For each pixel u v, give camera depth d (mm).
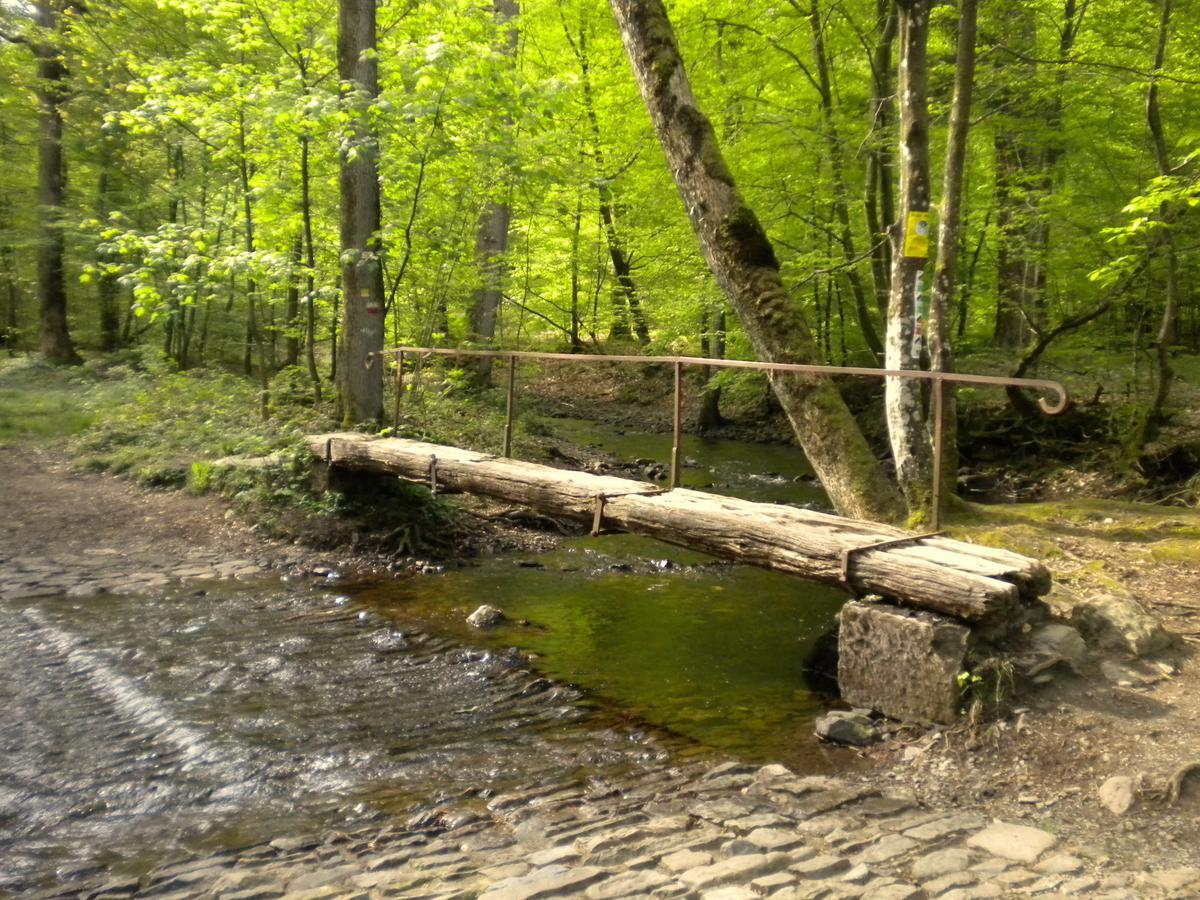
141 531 8602
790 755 4418
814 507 11164
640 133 16234
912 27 7594
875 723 4621
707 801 3793
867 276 16422
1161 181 8727
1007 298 15500
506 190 11117
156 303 11875
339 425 10258
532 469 7121
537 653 6008
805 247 15758
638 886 3020
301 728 4746
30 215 21500
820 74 13969
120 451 11211
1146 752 3928
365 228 9984
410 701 5152
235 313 21516
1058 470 13164
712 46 14305
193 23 15586
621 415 20672
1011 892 2969
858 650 4801
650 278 19469
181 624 6309
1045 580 4762
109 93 17594
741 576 8062
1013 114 12867
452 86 9625
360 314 10117
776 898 2932
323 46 10391
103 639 5930
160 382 13727
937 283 8000
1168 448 11914
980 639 4543
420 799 3988
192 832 3689
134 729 4672
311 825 3746
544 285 22141
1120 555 6375
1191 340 16766
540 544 9102
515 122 10445
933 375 5262
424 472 7820
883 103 11664
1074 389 15328
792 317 7832
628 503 6027
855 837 3402
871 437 16109
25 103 20344
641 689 5387
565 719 4934
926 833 3436
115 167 20594
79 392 15969
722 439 17984
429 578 7777
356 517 8734
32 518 8867
